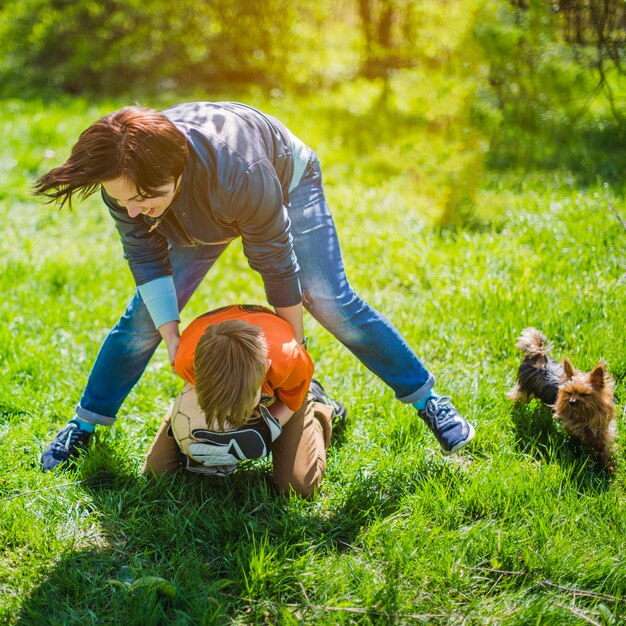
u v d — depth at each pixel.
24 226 6.45
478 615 2.42
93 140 2.17
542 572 2.56
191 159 2.43
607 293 4.20
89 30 12.70
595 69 6.23
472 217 5.73
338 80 12.48
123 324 3.07
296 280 2.74
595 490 2.92
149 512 2.91
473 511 2.89
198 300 5.04
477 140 6.81
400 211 6.25
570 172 6.20
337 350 4.13
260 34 12.34
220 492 3.03
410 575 2.58
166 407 3.66
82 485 3.08
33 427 3.44
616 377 3.59
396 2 11.50
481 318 4.24
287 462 2.97
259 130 2.62
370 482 3.03
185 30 12.41
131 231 2.72
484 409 3.51
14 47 12.91
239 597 2.52
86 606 2.49
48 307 4.72
